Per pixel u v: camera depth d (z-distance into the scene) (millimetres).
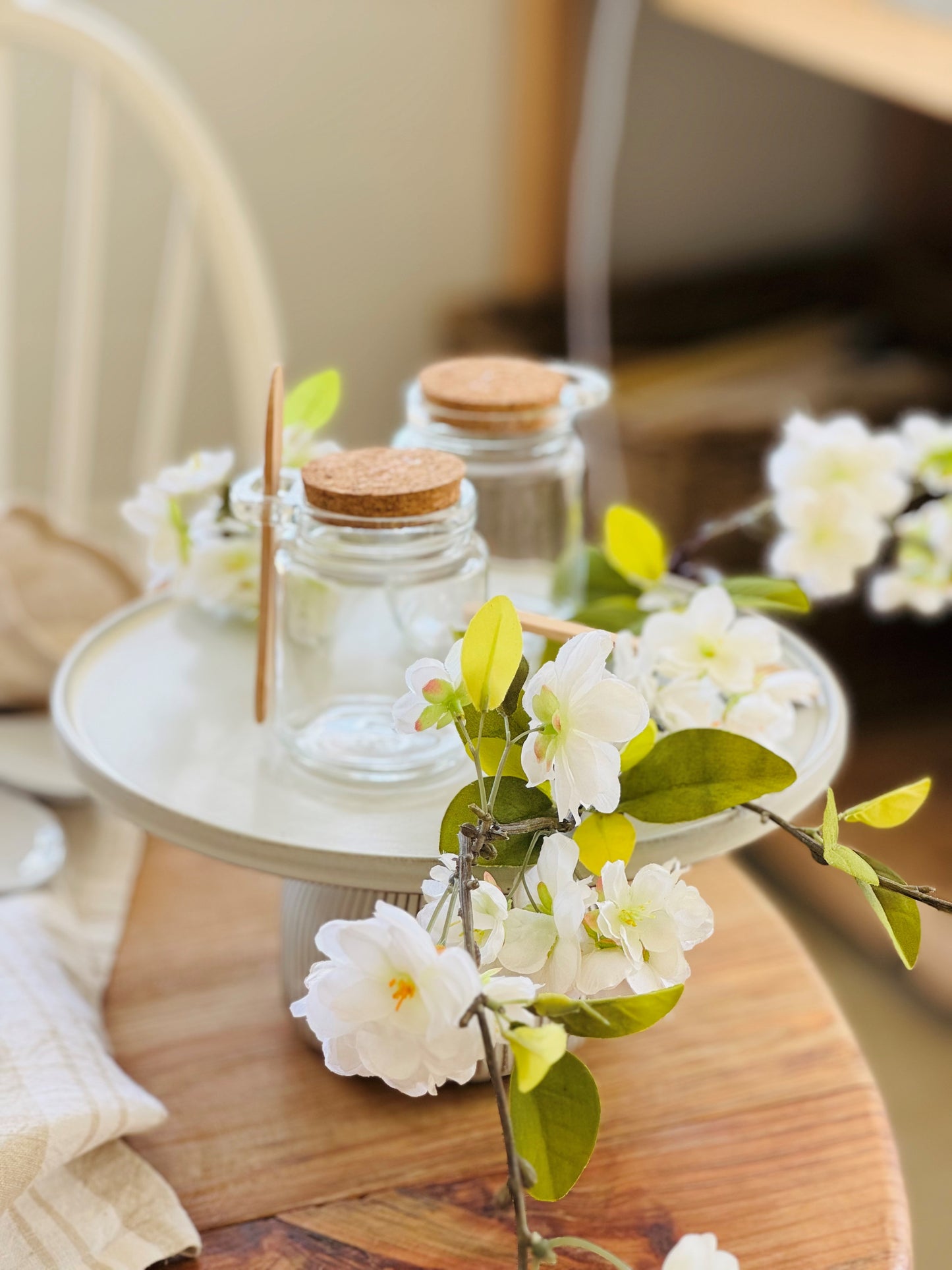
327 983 477
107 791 644
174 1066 710
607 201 1976
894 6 1622
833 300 2076
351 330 2008
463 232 1996
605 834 568
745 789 575
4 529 953
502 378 727
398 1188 651
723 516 1745
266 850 602
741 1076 708
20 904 748
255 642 772
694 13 1724
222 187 1165
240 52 1781
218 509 752
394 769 647
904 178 2125
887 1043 1459
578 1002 475
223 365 1917
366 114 1873
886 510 771
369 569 629
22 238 1760
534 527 733
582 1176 658
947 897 1588
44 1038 650
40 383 1847
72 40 1119
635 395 1815
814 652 743
